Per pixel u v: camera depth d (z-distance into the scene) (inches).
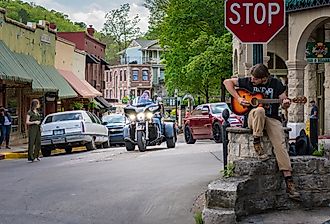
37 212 358.0
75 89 1529.3
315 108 818.2
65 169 582.9
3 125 1003.9
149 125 837.8
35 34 1282.0
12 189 448.1
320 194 335.0
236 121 878.4
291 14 750.5
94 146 960.9
